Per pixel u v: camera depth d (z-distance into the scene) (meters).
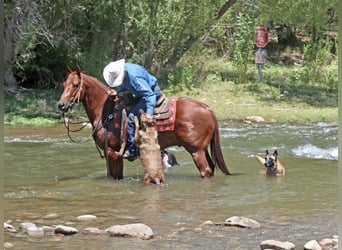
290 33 36.69
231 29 32.44
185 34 28.45
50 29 25.73
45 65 27.08
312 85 29.03
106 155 11.87
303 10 28.56
